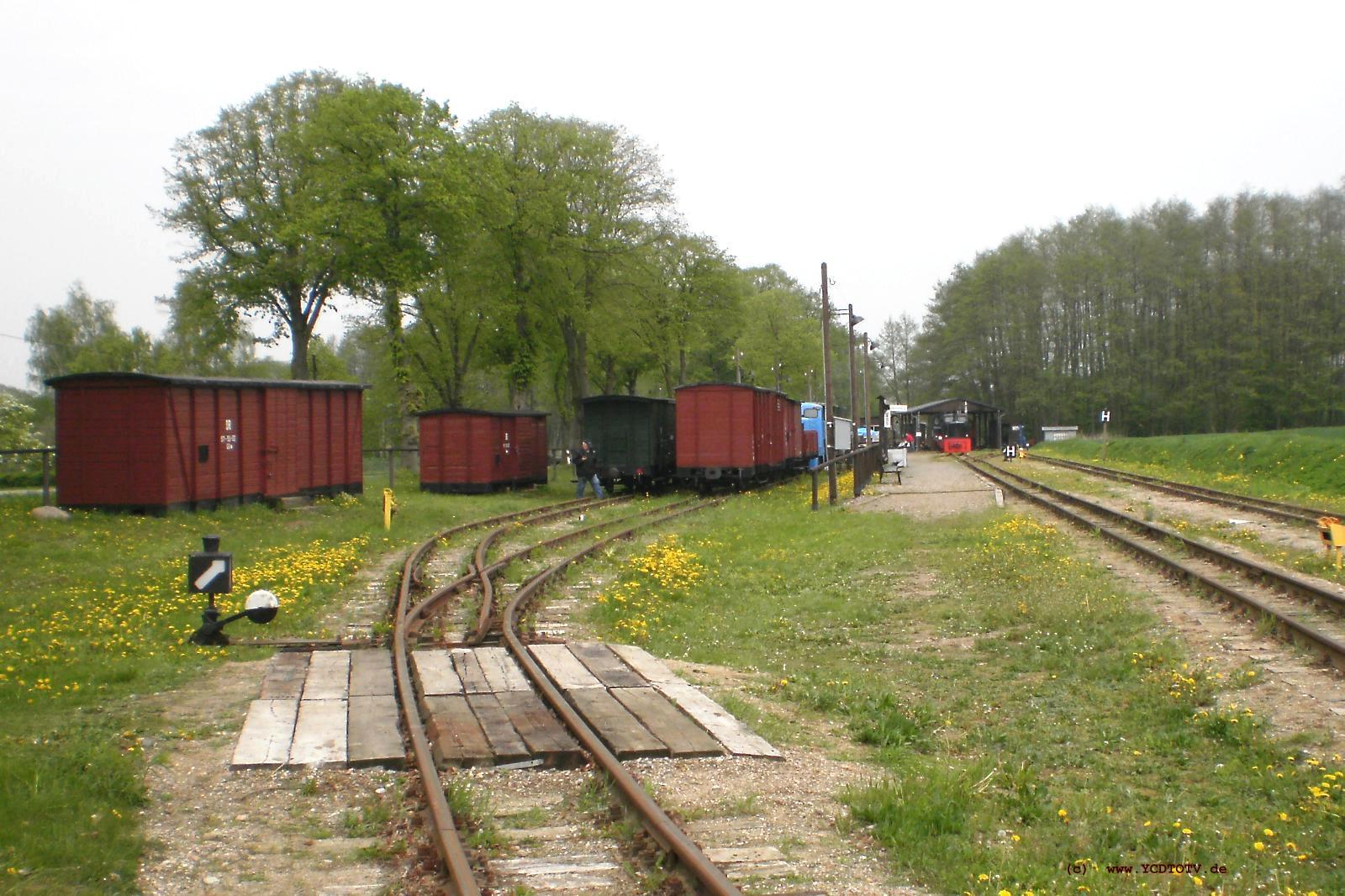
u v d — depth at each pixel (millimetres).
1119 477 37938
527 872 5605
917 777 7402
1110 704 9547
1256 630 11250
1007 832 6480
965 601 14461
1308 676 9617
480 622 12375
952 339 99562
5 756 7211
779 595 16062
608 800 6754
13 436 37375
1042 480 39281
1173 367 80875
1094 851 6148
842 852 6047
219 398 24375
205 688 9875
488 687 9656
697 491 39188
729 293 64500
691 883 5383
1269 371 74688
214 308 46844
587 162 48375
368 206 39875
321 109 40531
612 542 21109
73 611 13008
